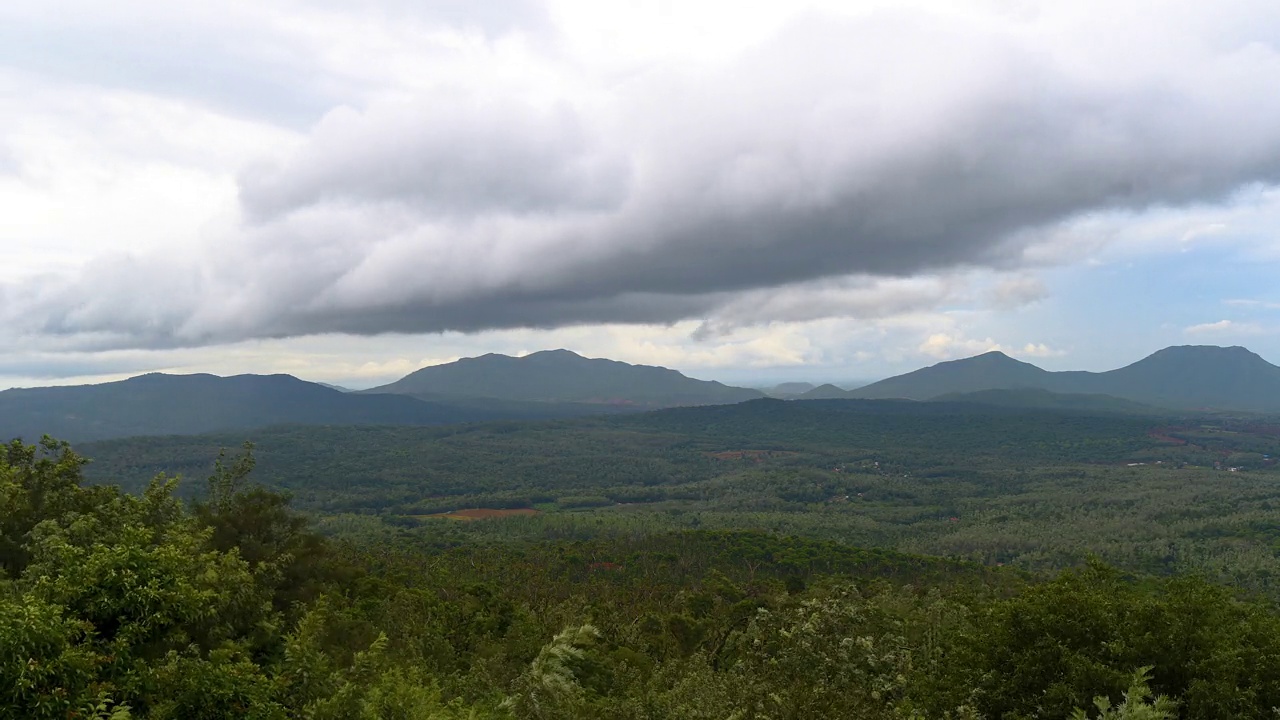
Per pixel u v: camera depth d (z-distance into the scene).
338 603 29.56
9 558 15.12
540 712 13.48
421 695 14.72
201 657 12.84
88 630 9.95
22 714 8.61
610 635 35.88
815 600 17.20
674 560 83.00
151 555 11.41
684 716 13.26
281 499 29.64
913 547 132.50
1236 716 12.91
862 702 12.86
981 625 17.28
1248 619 15.47
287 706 12.45
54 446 19.05
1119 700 13.76
